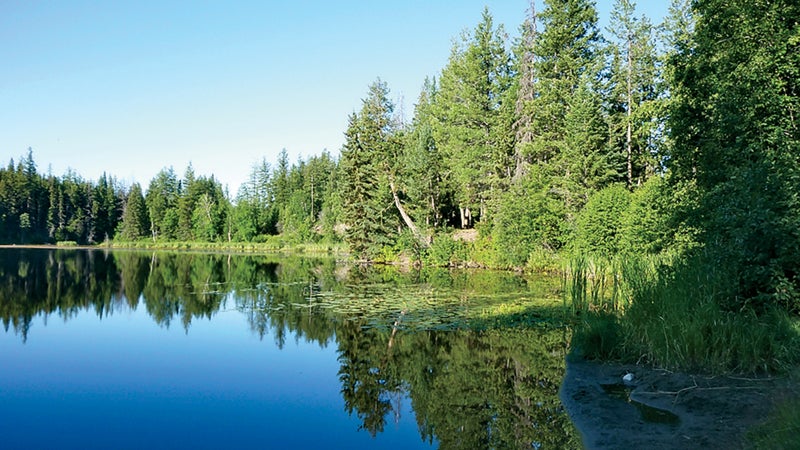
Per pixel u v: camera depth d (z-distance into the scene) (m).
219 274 28.61
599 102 29.52
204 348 11.09
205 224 77.38
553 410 7.02
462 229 40.41
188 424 6.77
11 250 61.06
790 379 6.38
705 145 13.43
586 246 24.12
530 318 13.59
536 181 29.25
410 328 12.73
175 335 12.39
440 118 43.44
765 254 7.88
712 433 5.45
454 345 10.98
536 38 33.50
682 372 7.41
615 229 23.59
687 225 14.79
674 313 8.09
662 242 17.44
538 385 8.12
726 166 12.05
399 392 8.08
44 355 10.50
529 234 29.09
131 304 17.25
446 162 39.16
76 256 48.34
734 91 11.91
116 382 8.63
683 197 15.23
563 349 10.36
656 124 18.41
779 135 11.16
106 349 11.00
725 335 7.41
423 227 36.38
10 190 76.94
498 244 30.34
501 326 12.75
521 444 5.99
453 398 7.71
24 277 26.61
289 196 81.31
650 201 20.05
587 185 27.91
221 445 6.09
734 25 13.09
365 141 38.16
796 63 11.62
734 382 6.76
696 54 14.84
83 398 7.82
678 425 5.87
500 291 19.55
